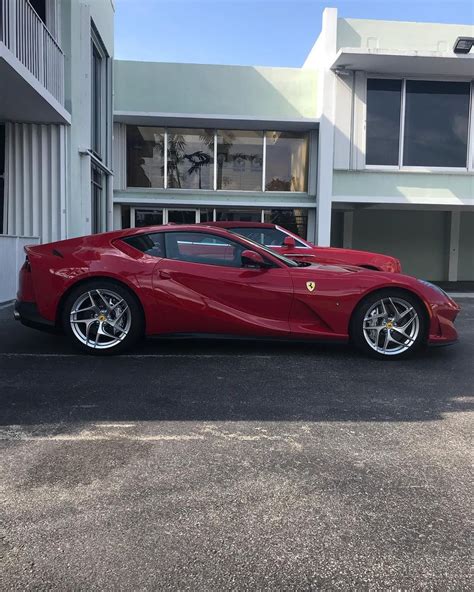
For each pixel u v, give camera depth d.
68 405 3.96
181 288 5.23
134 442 3.32
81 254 5.33
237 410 3.92
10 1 7.55
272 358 5.46
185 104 14.42
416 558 2.22
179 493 2.70
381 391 4.45
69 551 2.22
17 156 10.45
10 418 3.68
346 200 13.88
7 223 10.54
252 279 5.29
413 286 5.32
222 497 2.67
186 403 4.05
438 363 5.41
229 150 14.80
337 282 5.33
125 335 5.31
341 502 2.65
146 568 2.13
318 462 3.09
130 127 14.53
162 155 14.63
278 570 2.13
